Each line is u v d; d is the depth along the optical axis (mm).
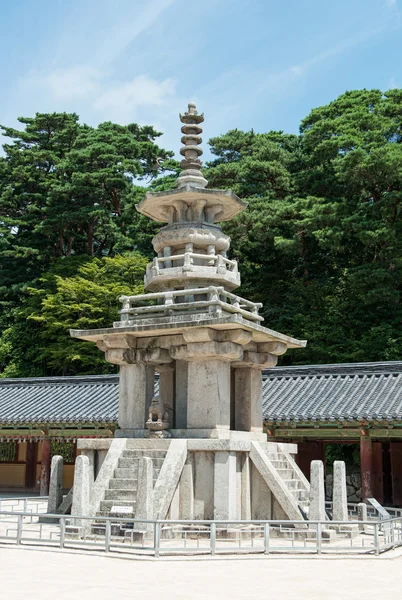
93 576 10875
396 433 26031
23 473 38875
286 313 46562
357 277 40938
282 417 26906
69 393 34469
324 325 42938
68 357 46375
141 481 14633
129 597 9195
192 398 17094
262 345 18703
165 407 18281
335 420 25953
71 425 31375
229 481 15914
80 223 55250
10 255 54469
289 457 18562
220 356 16953
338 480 16625
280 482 16422
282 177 47250
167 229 19172
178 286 18531
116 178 52688
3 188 56875
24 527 18484
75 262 52000
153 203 19594
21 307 52875
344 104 48281
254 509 16719
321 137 46812
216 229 19234
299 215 45469
